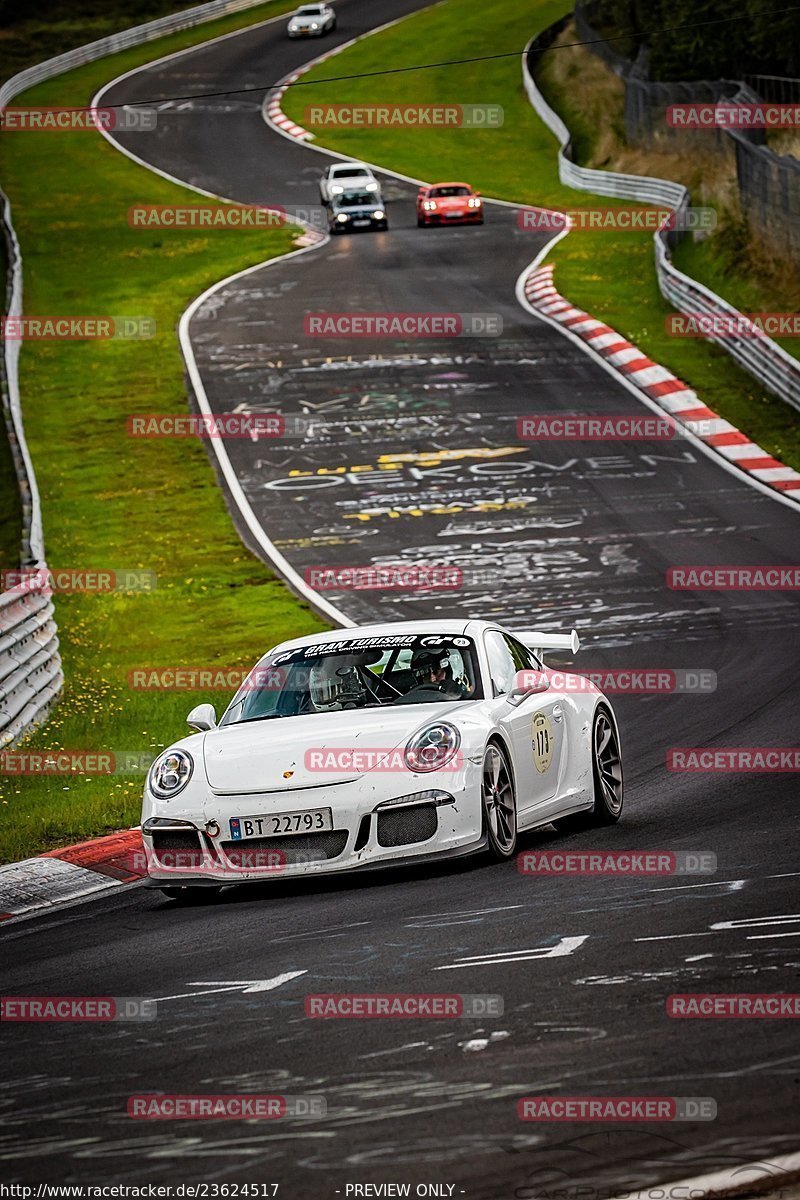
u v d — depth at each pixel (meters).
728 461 100.81
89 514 101.81
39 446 119.62
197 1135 17.14
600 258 166.38
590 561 81.62
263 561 88.31
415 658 35.00
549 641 38.16
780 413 110.44
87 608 81.19
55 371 142.00
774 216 139.12
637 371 123.69
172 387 132.75
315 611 77.38
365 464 106.94
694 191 183.38
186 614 78.62
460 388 123.62
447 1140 16.38
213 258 185.50
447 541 88.44
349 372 131.38
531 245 179.00
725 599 71.88
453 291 158.12
